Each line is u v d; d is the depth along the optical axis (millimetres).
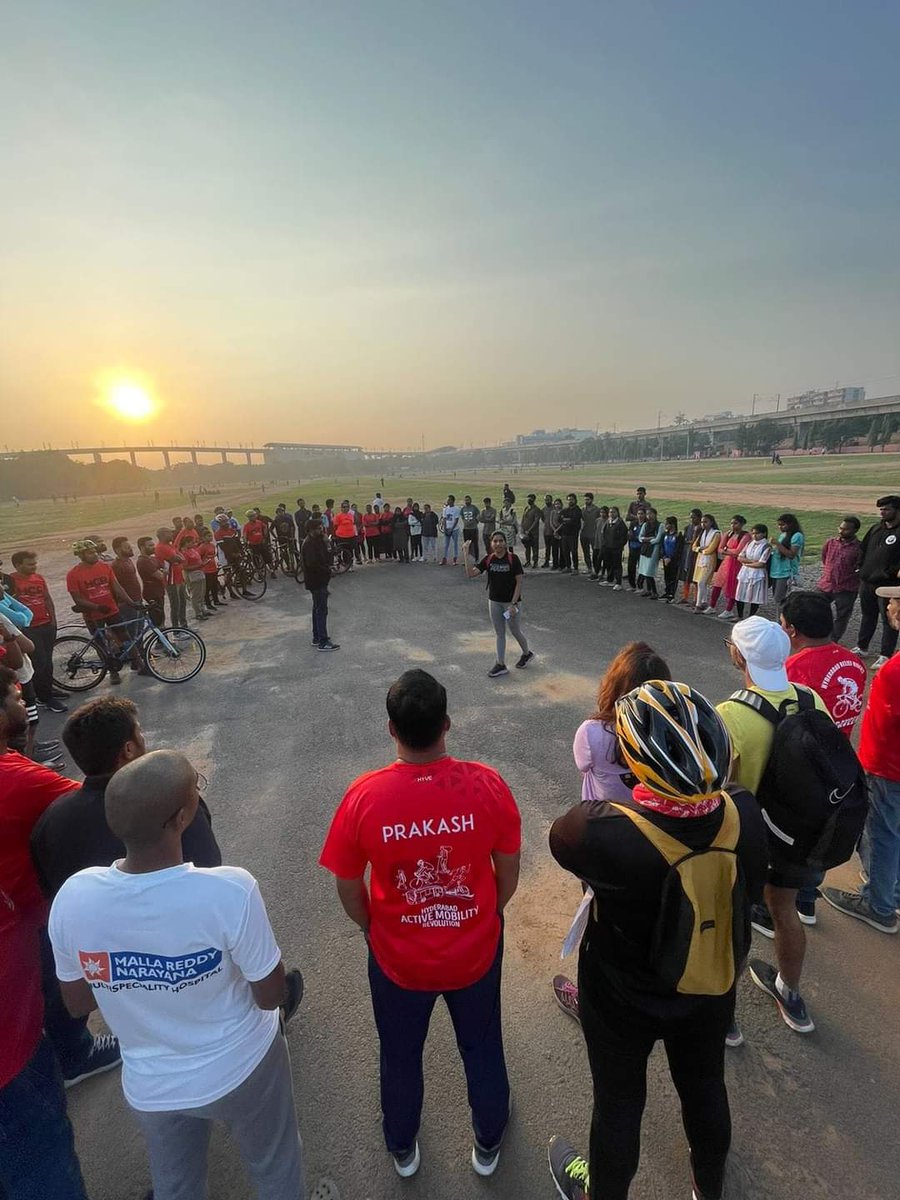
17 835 2064
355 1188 2213
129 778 1483
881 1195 2115
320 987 3154
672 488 39125
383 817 1805
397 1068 2084
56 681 7938
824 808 2182
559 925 3512
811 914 3346
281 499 72625
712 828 1479
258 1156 1774
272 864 4199
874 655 7738
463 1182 2219
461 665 8312
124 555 9406
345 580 15539
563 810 4695
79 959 1515
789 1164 2221
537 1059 2697
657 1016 1584
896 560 7066
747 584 9164
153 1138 1633
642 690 1588
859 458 77688
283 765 5691
